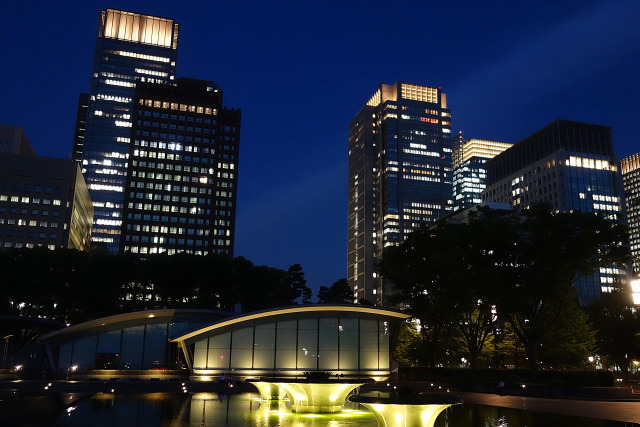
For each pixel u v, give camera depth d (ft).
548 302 178.29
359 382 103.30
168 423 83.82
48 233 490.08
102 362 212.43
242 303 325.62
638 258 176.86
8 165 494.59
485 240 172.04
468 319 211.61
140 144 653.30
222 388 173.47
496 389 153.79
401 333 284.20
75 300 279.08
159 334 220.23
